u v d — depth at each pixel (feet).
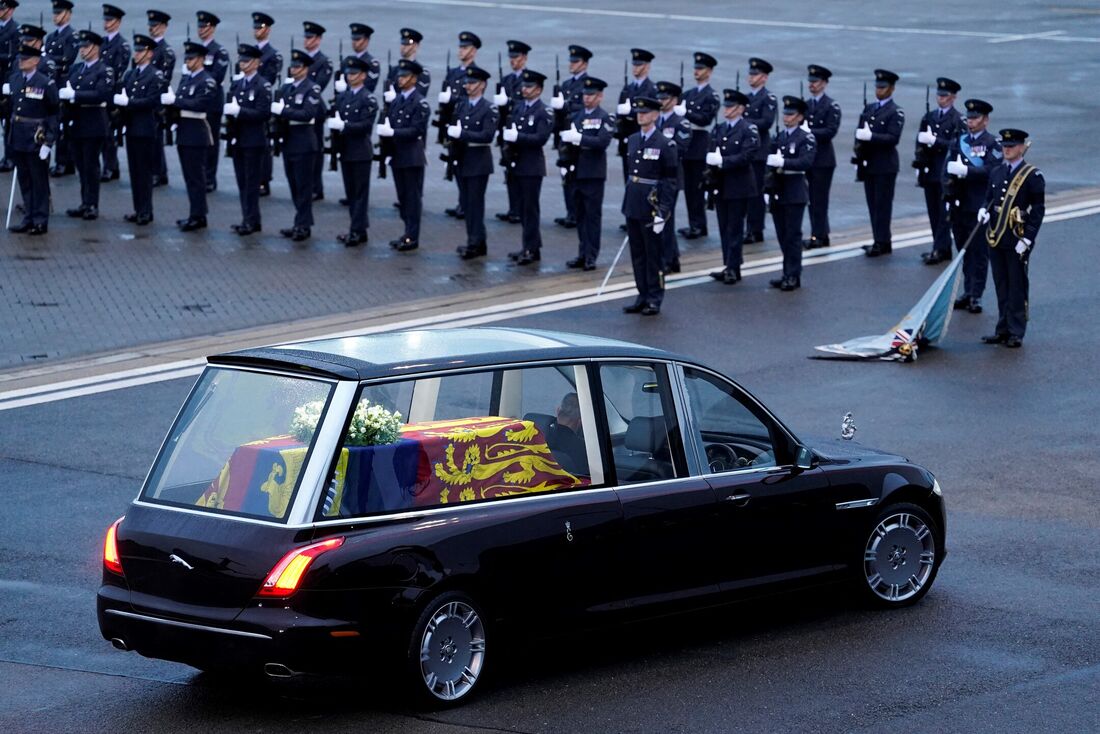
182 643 36.42
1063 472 61.11
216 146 124.77
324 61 124.16
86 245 104.78
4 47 136.15
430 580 36.96
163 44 127.03
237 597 35.78
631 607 40.81
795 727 36.91
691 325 86.99
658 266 89.25
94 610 45.65
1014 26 226.38
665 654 42.37
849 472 45.11
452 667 37.93
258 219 110.42
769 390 73.56
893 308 91.56
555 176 135.54
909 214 122.72
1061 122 154.40
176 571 36.73
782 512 43.50
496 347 40.22
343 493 36.42
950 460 62.75
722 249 103.09
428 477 37.76
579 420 40.40
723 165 97.09
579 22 217.97
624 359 41.45
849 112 157.58
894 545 46.21
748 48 198.29
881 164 105.19
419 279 98.37
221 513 36.83
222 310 88.99
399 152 105.09
